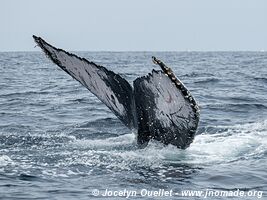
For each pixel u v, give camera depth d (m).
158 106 36.38
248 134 46.53
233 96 83.94
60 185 32.09
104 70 37.22
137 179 33.22
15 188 31.55
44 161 37.16
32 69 186.00
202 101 77.94
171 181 33.03
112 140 44.16
